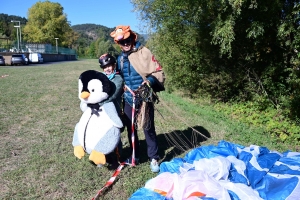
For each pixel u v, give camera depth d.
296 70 6.96
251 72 8.76
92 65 34.03
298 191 2.96
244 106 8.76
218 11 8.05
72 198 3.47
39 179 3.90
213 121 7.28
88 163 4.36
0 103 8.62
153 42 12.49
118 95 3.93
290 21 6.78
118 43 3.88
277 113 7.60
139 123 3.87
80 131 3.83
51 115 7.35
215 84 9.78
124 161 4.32
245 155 3.80
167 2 9.84
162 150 5.02
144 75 3.89
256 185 3.26
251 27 7.27
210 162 3.46
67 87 12.66
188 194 2.97
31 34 71.44
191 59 10.53
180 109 8.52
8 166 4.30
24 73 19.94
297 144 5.91
